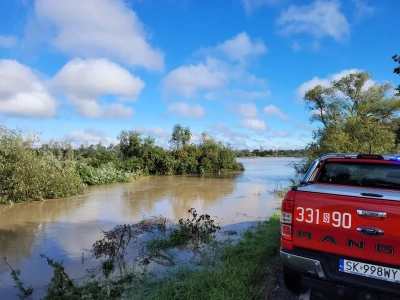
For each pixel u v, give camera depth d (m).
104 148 28.06
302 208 3.09
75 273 4.89
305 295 3.62
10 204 11.21
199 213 9.53
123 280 4.43
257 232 6.78
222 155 29.52
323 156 4.53
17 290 4.29
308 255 3.02
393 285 2.65
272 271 4.48
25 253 5.89
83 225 8.12
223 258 5.24
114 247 5.79
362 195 2.90
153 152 26.23
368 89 28.28
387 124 26.20
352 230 2.82
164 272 4.76
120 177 20.05
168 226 7.81
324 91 29.27
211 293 3.69
